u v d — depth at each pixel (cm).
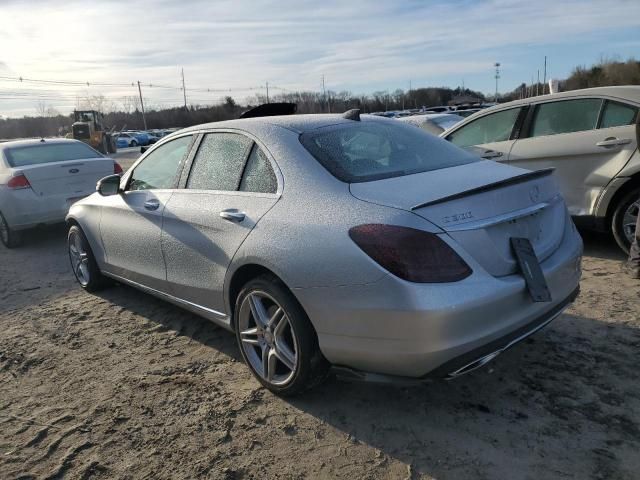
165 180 416
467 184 286
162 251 400
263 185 328
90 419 317
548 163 556
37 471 275
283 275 290
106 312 489
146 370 373
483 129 632
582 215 537
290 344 312
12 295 566
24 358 405
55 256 733
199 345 408
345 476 256
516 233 282
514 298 265
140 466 273
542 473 247
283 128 342
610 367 330
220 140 375
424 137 372
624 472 244
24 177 754
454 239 254
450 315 245
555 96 566
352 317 265
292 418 304
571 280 312
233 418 308
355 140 336
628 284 459
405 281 248
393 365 261
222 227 338
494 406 301
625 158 501
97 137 3578
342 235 269
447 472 253
